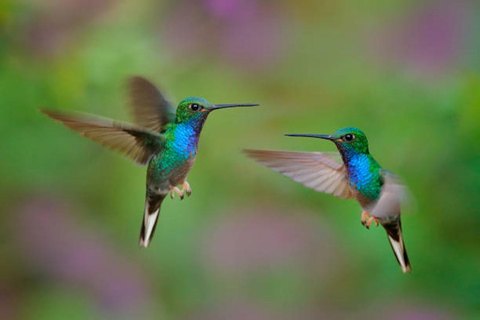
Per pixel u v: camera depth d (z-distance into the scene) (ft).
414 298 12.55
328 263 12.73
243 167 12.61
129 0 12.50
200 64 12.72
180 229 12.60
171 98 11.66
